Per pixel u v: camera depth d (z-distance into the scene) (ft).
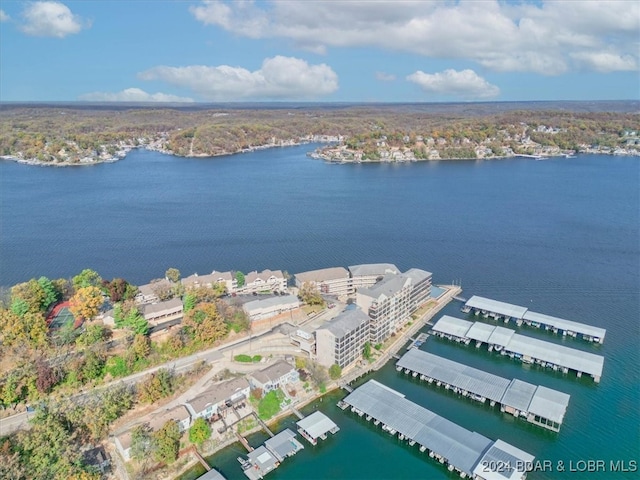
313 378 609.83
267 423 546.67
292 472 478.59
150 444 472.44
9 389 527.40
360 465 487.61
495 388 583.58
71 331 632.38
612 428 534.78
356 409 558.97
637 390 601.62
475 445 492.95
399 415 540.93
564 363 638.53
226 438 520.01
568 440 517.14
